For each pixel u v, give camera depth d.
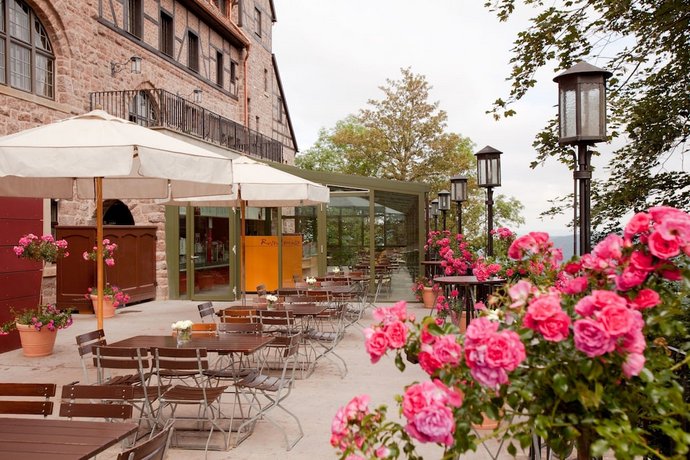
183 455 4.32
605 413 1.85
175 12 18.62
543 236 2.42
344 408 1.99
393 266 13.67
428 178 28.34
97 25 13.90
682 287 1.89
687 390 2.65
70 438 2.72
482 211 28.41
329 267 13.91
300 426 4.68
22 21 11.52
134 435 4.45
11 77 11.13
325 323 10.08
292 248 14.12
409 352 2.05
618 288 1.88
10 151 4.93
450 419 1.69
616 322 1.65
